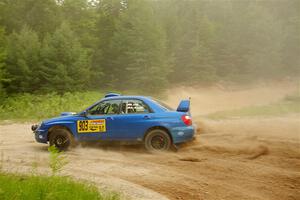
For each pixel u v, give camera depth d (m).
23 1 44.59
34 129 10.60
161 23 43.16
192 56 39.81
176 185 6.52
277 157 8.57
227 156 8.79
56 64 33.34
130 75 36.06
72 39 35.53
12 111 23.44
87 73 36.09
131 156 9.00
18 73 33.78
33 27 43.78
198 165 7.94
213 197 5.93
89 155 9.10
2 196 4.47
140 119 9.50
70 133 9.88
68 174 6.91
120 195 5.61
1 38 35.50
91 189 5.51
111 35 44.50
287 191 6.25
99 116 9.76
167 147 9.37
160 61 35.06
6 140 12.11
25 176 6.09
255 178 6.97
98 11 46.53
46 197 4.58
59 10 44.94
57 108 22.83
